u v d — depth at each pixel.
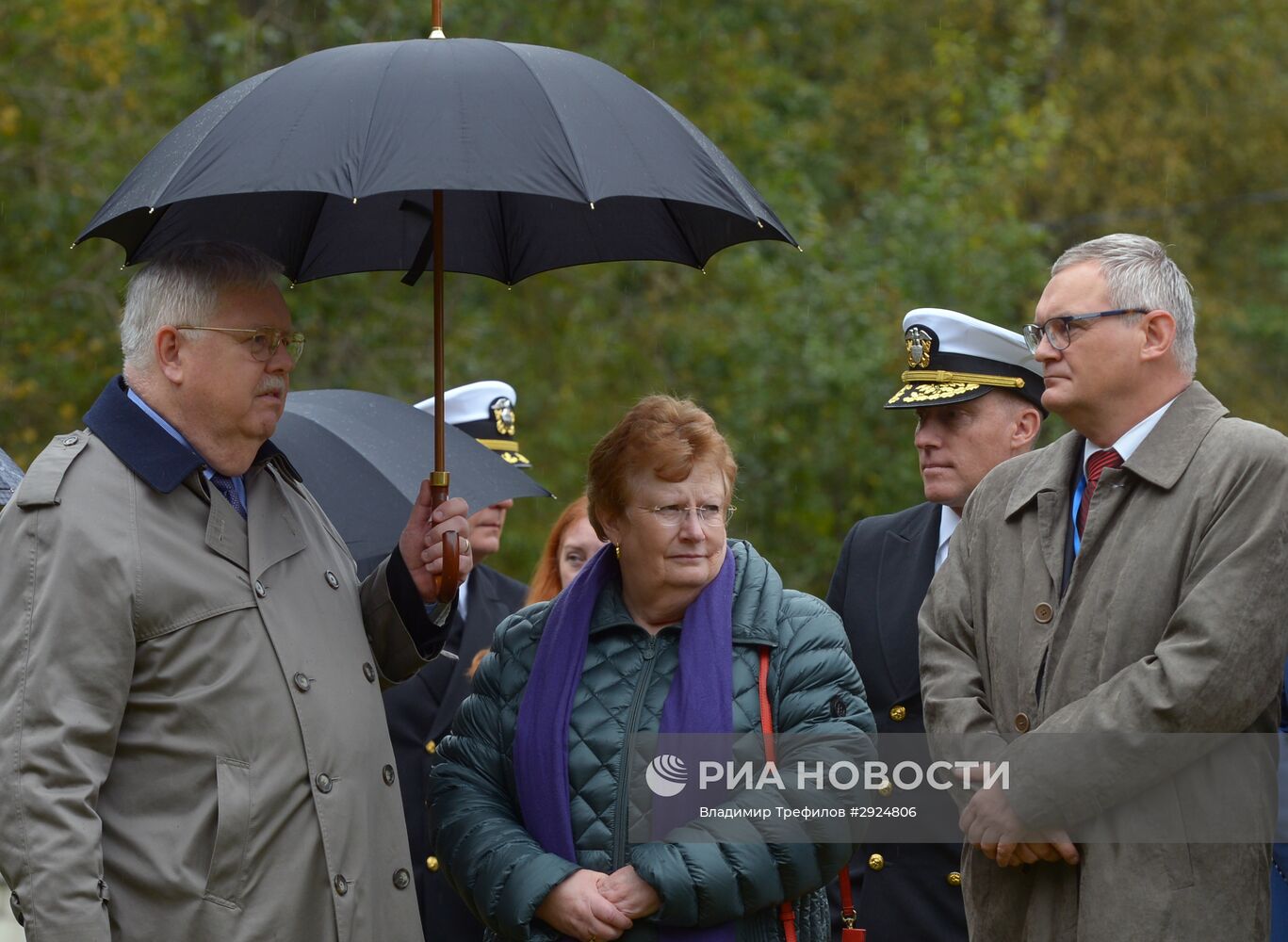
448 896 7.06
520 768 5.38
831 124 27.44
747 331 21.62
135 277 5.11
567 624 5.52
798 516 21.69
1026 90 30.17
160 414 5.06
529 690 5.48
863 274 22.03
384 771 5.23
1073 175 29.83
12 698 4.66
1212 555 5.07
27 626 4.70
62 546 4.74
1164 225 30.30
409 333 19.77
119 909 4.71
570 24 21.69
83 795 4.62
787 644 5.42
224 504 5.04
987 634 5.55
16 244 17.33
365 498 6.49
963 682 5.54
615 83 5.18
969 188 23.09
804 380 21.80
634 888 5.10
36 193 17.22
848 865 6.15
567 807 5.28
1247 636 4.96
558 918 5.14
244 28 18.98
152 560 4.81
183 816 4.77
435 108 4.82
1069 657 5.25
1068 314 5.42
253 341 5.04
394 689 7.28
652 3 22.64
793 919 5.32
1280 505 5.07
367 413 7.00
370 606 5.53
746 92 23.38
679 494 5.34
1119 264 5.42
